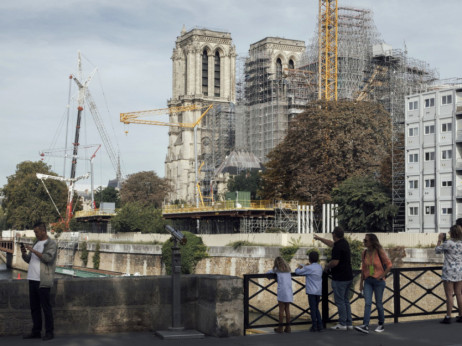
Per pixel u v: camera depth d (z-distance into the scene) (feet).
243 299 71.51
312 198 340.18
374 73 549.13
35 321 68.33
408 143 319.27
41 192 654.12
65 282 71.05
